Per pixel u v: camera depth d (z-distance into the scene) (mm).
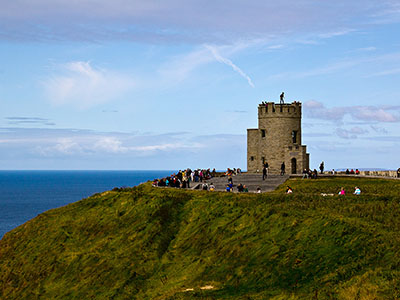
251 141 110312
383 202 45844
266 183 77250
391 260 31562
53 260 50719
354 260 33094
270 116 104500
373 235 35656
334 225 38906
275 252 37562
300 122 106125
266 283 33625
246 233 43594
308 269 33750
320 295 28812
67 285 46062
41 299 45469
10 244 58062
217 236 45562
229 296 32094
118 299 40562
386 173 86562
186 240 47969
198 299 32281
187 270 41312
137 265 45219
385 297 27031
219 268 39031
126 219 55094
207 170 97062
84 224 56656
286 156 100062
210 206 52750
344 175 84312
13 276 51500
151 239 49094
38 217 61594
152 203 56219
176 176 76562
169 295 35031
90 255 49062
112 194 62500
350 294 28141
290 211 44656
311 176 80750
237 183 77625
